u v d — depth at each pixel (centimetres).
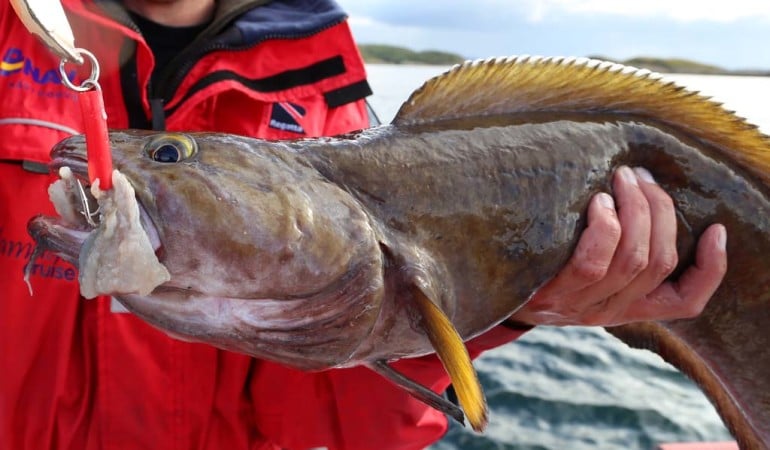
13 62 62
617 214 56
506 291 55
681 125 60
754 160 60
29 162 60
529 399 141
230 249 45
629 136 58
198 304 47
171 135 47
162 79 67
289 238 47
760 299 62
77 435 60
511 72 57
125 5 69
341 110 75
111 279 41
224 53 68
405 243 51
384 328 51
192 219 45
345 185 51
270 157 49
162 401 61
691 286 60
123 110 65
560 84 58
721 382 67
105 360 60
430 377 65
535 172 55
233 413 64
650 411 137
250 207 46
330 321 49
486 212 54
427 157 54
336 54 73
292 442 66
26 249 59
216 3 71
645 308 60
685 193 59
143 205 45
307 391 65
